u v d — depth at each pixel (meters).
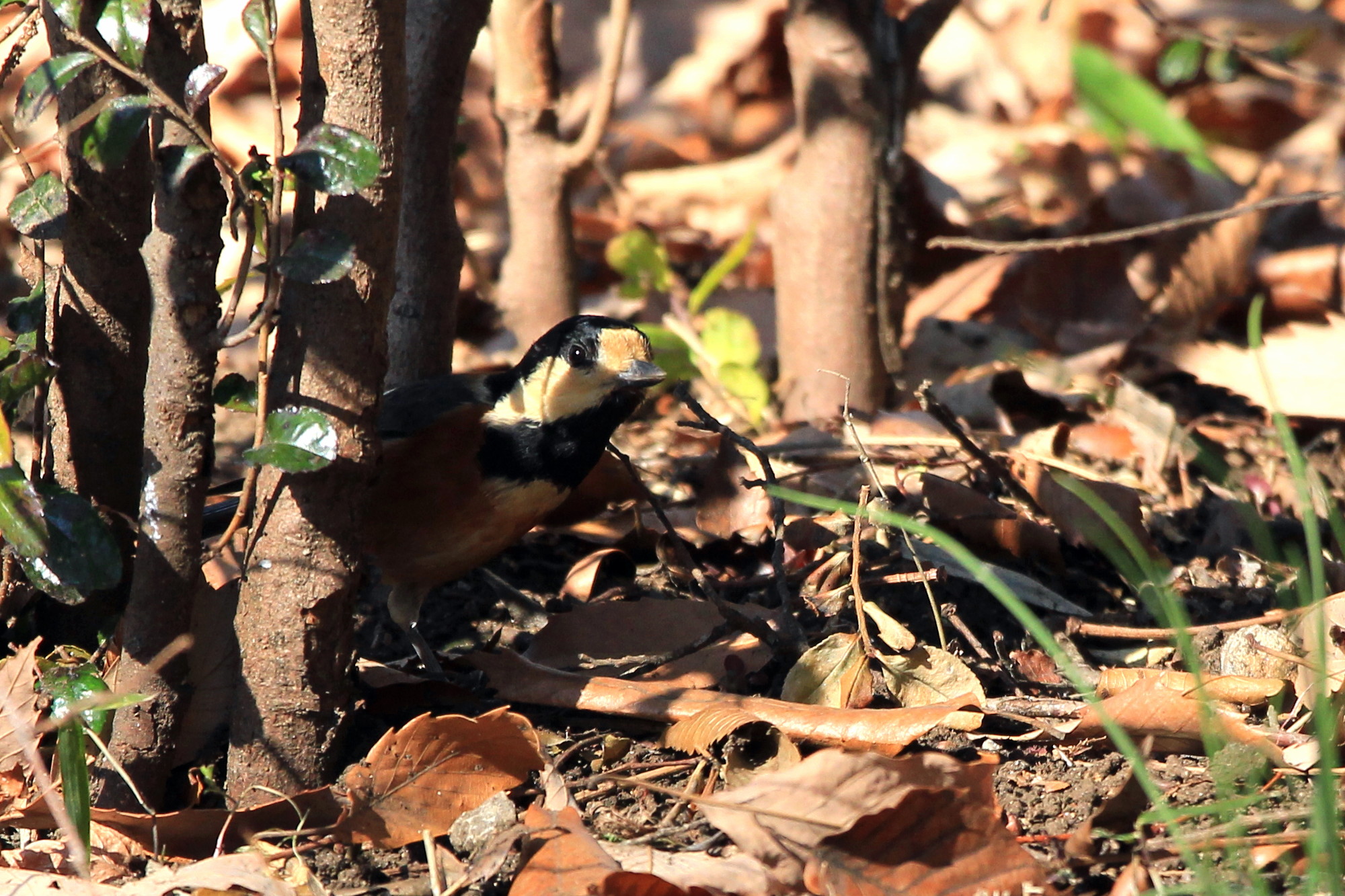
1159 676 6.34
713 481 8.73
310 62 5.30
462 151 8.18
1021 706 6.38
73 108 5.57
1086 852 5.21
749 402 10.36
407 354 8.13
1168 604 5.56
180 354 5.43
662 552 8.44
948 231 12.70
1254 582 8.00
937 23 9.77
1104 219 12.31
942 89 17.36
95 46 4.88
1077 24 17.39
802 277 10.01
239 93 14.36
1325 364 10.33
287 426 5.28
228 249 12.26
